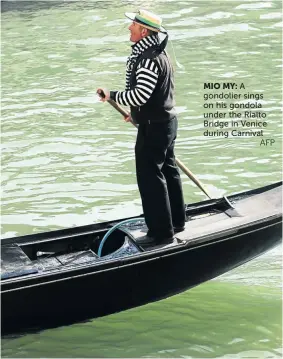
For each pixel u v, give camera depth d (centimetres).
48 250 805
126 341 784
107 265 767
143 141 760
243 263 861
